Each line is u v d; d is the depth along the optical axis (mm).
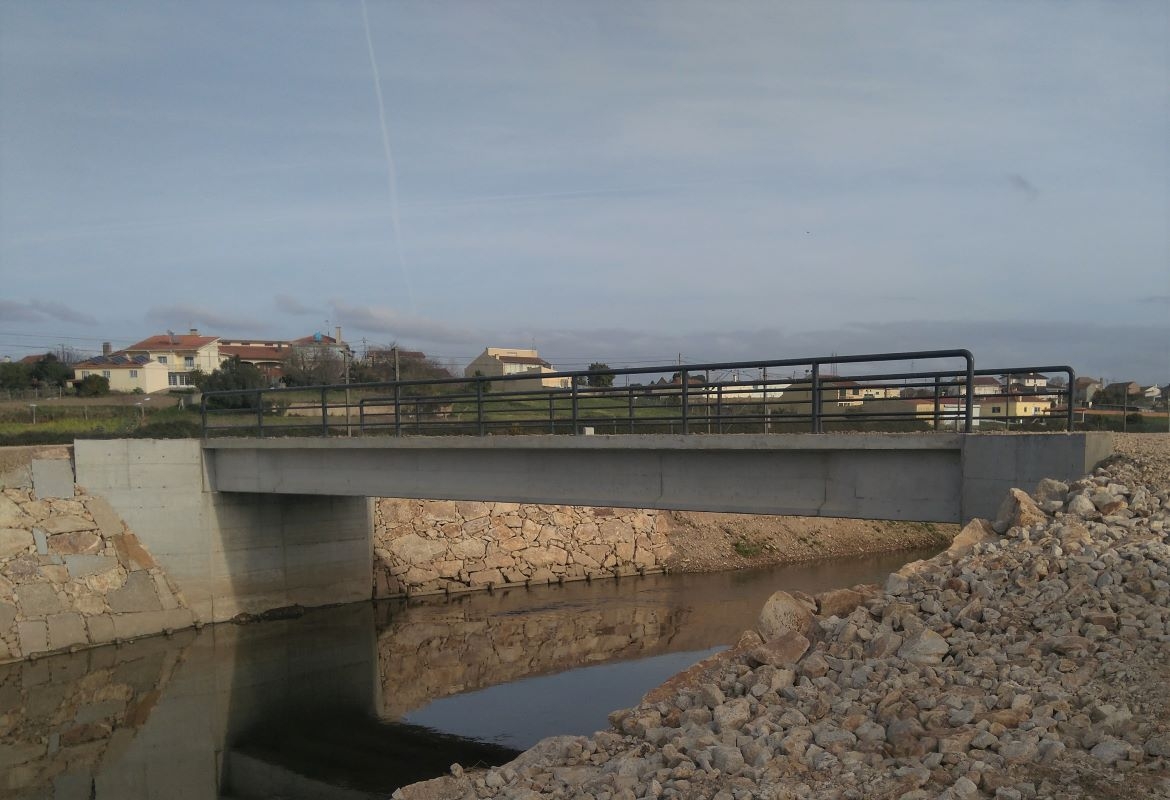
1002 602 9008
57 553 23766
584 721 17547
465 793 8508
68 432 38156
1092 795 5797
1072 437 11688
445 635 25203
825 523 41094
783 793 6402
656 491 16562
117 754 17078
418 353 75062
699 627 25531
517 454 18984
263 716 18984
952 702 7352
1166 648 7699
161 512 25469
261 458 24969
